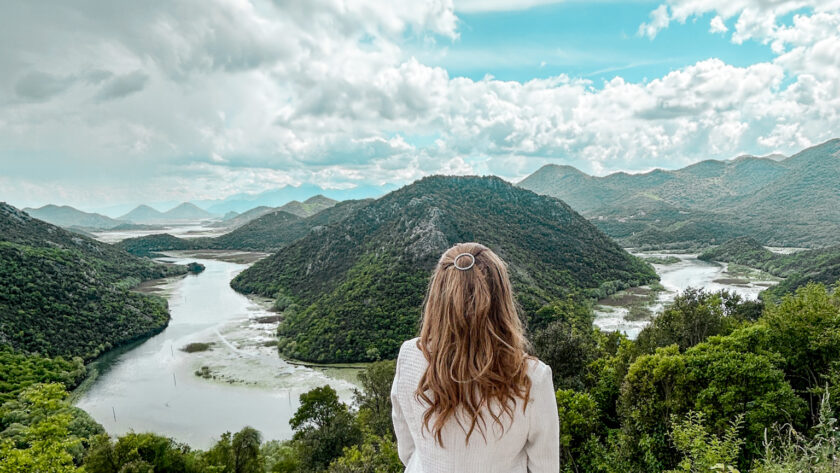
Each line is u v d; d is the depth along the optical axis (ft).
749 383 56.24
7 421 140.36
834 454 15.83
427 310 6.28
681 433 30.91
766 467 17.76
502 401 5.30
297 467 102.58
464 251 6.36
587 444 61.98
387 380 123.44
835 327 64.44
